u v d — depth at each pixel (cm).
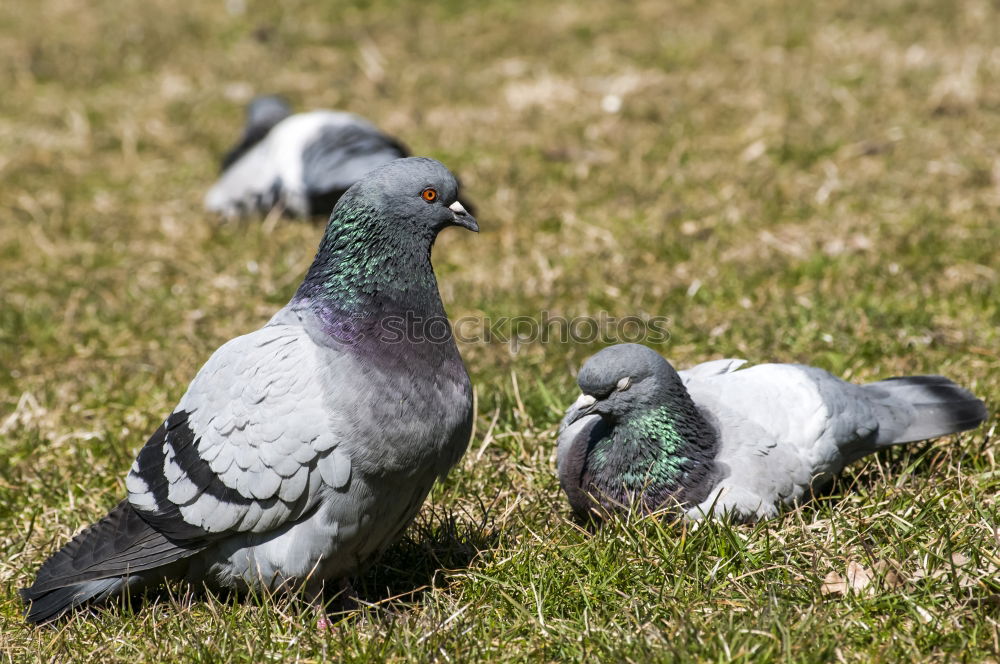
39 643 655
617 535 715
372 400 630
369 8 2517
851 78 1870
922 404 815
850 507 756
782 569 677
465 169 1633
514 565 703
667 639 604
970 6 2186
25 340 1158
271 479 629
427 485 678
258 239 1436
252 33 2373
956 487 770
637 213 1428
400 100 1994
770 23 2214
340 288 657
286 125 1555
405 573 736
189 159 1786
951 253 1223
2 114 1992
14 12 2597
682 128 1719
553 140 1722
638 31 2253
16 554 777
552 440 898
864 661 594
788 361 1012
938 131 1608
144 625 668
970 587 634
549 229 1412
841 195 1420
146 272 1345
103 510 827
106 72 2183
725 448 759
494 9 2450
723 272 1224
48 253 1408
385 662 622
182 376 1063
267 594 671
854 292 1149
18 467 897
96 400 1016
